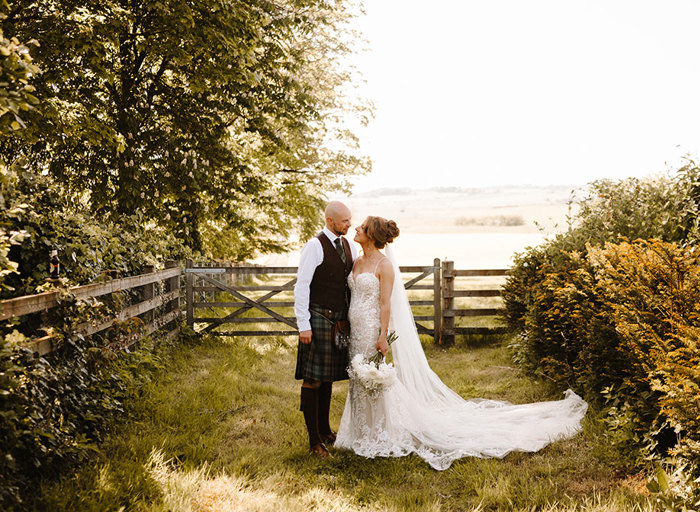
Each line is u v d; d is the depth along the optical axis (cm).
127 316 543
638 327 371
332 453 403
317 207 1764
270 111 1252
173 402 488
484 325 983
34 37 864
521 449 394
